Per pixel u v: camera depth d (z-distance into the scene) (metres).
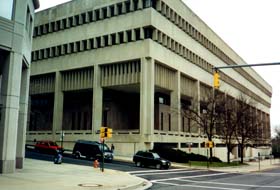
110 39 54.78
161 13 54.12
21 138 26.80
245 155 91.06
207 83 71.00
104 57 55.00
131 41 52.25
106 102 59.84
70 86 60.06
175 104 57.94
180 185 21.36
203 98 58.78
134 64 52.53
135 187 19.30
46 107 68.31
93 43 56.81
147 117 49.50
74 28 59.94
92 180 20.77
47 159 37.38
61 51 61.19
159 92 61.00
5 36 22.36
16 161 26.09
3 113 22.14
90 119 62.59
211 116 51.91
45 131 61.25
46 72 62.88
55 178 20.70
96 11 57.59
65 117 66.75
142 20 51.53
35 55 65.19
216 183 23.33
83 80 58.38
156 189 18.84
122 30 53.47
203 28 70.75
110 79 54.78
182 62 60.50
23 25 23.73
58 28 62.72
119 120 62.00
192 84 66.19
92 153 39.84
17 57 23.06
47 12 64.50
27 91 28.27
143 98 49.72
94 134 54.25
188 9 63.91
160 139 50.97
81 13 59.16
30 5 27.25
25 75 28.31
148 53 50.03
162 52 53.75
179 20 60.16
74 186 17.47
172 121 58.38
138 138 49.19
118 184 19.44
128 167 34.53
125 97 64.62
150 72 50.31
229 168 43.19
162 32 53.78
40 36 65.12
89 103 63.31
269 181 25.73
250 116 62.84
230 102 61.03
